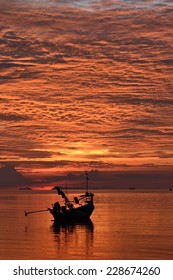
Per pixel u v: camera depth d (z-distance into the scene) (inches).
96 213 3801.7
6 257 1643.7
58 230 2486.5
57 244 1936.5
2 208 4837.6
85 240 2053.4
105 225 2738.7
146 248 1811.0
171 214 3634.4
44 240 2065.7
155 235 2215.8
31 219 3230.8
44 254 1699.1
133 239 2070.6
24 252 1738.4
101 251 1754.4
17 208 4835.1
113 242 1979.6
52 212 2876.5
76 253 1711.4
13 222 2984.7
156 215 3518.7
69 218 2866.6
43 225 2773.1
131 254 1686.8
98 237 2161.7
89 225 2748.5
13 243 1966.0
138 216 3422.7
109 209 4429.1
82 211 2945.4
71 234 2294.5
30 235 2256.4
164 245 1882.4
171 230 2438.5
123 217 3334.2
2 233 2349.9
